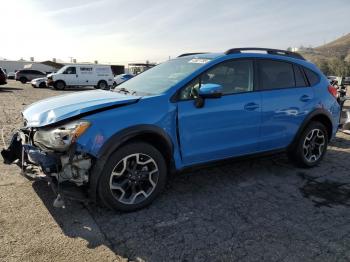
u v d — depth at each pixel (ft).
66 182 10.79
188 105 12.61
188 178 15.38
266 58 15.37
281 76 15.75
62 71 87.97
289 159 17.52
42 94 63.87
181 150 12.70
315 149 17.42
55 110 11.53
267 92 14.96
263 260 9.44
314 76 17.04
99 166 10.84
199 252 9.72
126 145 11.35
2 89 74.79
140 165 11.89
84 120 10.78
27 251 9.41
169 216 11.76
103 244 9.92
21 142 12.51
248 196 13.67
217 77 13.66
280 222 11.58
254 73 14.76
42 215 11.37
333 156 19.88
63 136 10.48
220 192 13.98
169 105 12.26
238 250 9.87
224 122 13.47
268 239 10.48
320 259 9.56
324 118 17.25
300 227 11.27
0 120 28.48
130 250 9.70
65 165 10.62
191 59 14.97
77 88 94.17
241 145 14.28
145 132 11.52
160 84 13.42
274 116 15.05
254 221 11.60
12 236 10.09
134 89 14.01
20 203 12.11
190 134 12.76
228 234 10.71
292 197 13.71
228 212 12.20
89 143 10.62
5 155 13.01
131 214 11.78
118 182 11.58
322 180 15.74
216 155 13.67
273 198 13.56
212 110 13.09
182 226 11.12
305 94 16.22
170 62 15.90
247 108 14.07
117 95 13.01
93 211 11.85
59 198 10.75
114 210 11.75
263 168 17.12
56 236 10.21
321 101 16.84
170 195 13.51
